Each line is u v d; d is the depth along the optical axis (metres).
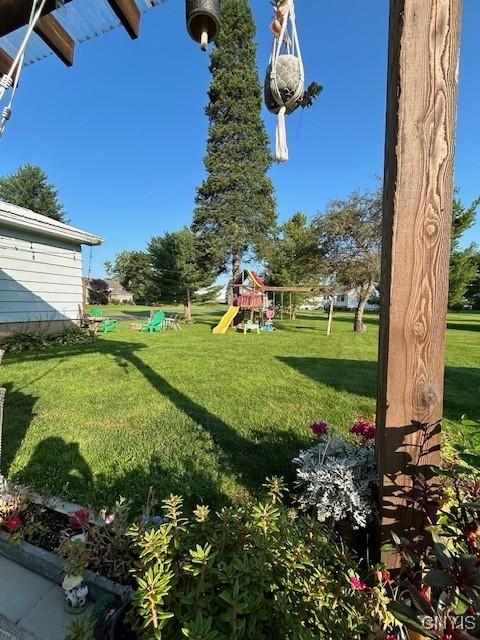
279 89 1.37
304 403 3.71
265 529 1.08
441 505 1.08
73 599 1.20
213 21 1.25
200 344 8.57
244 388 4.29
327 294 13.03
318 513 1.37
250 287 15.24
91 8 1.46
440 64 0.98
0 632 1.15
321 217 12.15
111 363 5.68
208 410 3.42
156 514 1.76
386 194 1.15
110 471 2.20
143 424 3.01
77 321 8.66
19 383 4.30
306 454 1.66
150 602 0.83
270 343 8.93
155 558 1.00
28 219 6.73
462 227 16.14
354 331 12.39
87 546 1.33
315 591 0.94
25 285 7.17
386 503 1.14
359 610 0.92
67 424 2.97
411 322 1.08
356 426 1.78
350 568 1.04
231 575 0.88
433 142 1.01
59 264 8.03
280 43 1.39
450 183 1.02
